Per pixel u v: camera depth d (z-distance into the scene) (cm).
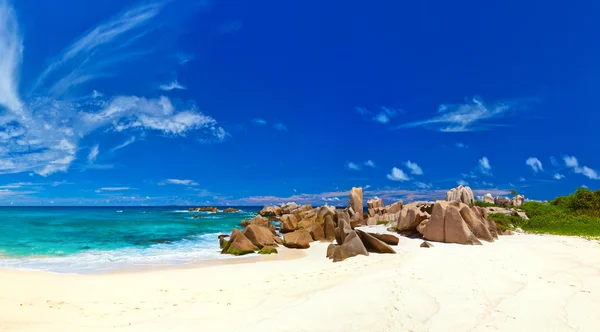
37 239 2359
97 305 873
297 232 2134
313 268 1376
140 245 2188
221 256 1789
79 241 2317
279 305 812
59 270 1423
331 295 841
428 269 1156
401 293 852
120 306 864
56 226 3325
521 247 1666
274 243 2050
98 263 1585
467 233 1870
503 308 740
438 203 2047
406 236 2258
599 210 2952
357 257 1556
